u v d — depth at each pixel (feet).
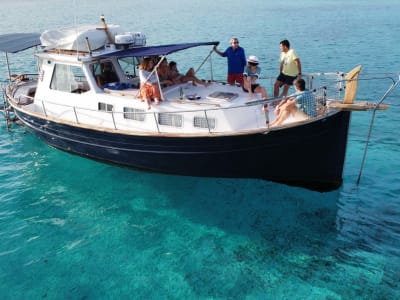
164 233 27.45
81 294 22.41
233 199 30.68
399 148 38.04
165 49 29.35
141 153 30.42
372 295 21.68
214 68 72.64
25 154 39.63
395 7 166.30
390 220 27.81
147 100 28.89
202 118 28.02
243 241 26.37
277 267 24.03
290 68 29.99
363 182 32.37
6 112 44.14
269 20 137.80
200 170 30.07
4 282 23.31
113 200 31.32
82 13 181.98
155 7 205.16
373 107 24.80
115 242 26.66
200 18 149.89
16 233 27.71
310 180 29.86
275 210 29.19
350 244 25.67
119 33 33.71
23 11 199.41
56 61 32.68
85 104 31.86
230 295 22.08
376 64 72.08
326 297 21.67
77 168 36.29
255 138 26.48
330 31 110.52
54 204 31.09
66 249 26.05
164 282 23.13
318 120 25.77
